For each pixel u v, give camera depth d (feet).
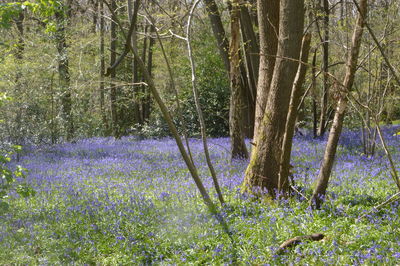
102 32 77.30
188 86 85.30
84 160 52.80
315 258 18.15
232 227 22.54
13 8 20.36
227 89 81.61
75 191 34.06
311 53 67.97
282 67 27.76
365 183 32.04
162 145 68.08
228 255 19.48
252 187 28.78
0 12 20.35
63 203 31.17
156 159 52.44
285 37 27.22
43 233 23.76
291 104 25.45
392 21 41.29
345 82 23.65
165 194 30.35
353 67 23.40
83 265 20.08
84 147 65.98
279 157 28.45
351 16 47.93
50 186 37.50
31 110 63.46
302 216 23.39
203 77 84.48
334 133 24.49
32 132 63.31
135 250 20.97
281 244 20.48
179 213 25.22
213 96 81.87
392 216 22.40
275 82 28.19
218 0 52.54
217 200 28.63
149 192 33.45
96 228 23.67
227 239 21.33
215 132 83.66
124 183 37.99
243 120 58.90
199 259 19.75
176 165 46.50
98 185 37.37
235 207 26.23
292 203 26.20
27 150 61.21
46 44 66.69
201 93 82.89
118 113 101.55
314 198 25.11
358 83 49.90
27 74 64.08
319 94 66.59
